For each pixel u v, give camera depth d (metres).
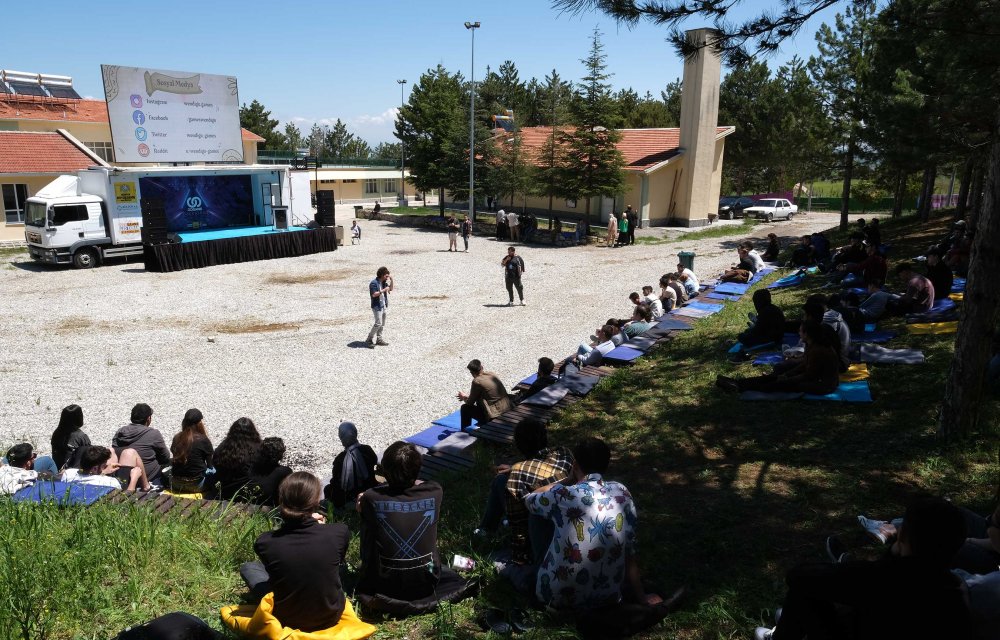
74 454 7.09
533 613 3.82
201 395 11.19
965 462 5.84
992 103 13.37
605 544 3.66
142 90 25.28
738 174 53.62
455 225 29.42
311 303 18.48
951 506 2.64
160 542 4.59
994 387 7.08
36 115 35.75
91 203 23.78
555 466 4.48
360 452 6.21
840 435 6.85
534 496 3.80
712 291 17.34
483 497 6.18
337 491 6.16
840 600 2.81
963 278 13.80
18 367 12.49
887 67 18.55
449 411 10.48
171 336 14.87
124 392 11.27
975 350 6.00
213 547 4.71
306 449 9.04
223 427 9.81
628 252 28.95
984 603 2.90
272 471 6.31
